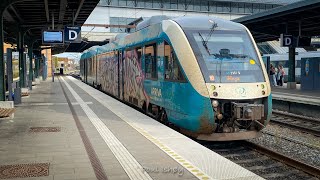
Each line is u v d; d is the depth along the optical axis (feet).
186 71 30.78
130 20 211.41
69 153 23.07
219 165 20.13
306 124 46.60
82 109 45.50
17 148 24.48
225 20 35.37
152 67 38.58
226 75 30.50
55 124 34.19
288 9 60.64
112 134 28.99
